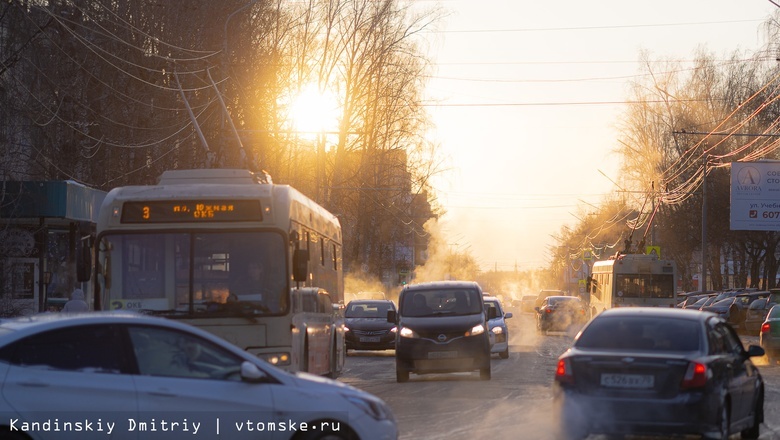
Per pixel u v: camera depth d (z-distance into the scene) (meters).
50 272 46.53
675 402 16.41
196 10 58.47
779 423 22.17
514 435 19.34
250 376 13.45
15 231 45.72
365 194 76.38
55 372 13.24
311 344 24.58
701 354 16.97
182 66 57.50
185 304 21.14
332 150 74.88
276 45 64.44
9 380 13.10
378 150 74.12
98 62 55.00
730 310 71.50
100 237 21.47
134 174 57.19
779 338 42.88
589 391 16.91
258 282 21.31
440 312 34.03
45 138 53.97
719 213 95.19
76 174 54.25
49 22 50.31
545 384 31.38
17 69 52.06
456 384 31.72
